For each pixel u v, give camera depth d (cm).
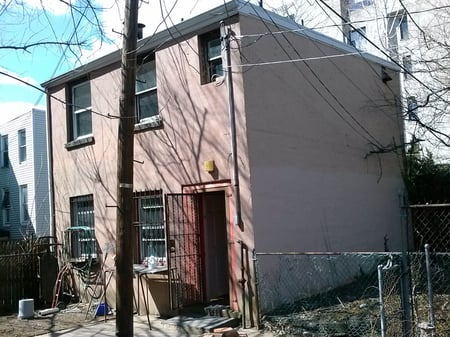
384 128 1343
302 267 961
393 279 705
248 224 873
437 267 1000
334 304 884
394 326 660
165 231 959
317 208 1039
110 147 1163
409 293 690
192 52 984
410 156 1451
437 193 1399
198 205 1001
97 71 1207
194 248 985
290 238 946
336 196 1108
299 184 996
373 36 2114
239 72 898
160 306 990
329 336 728
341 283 1047
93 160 1209
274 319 823
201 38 982
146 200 1070
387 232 1288
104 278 1147
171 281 941
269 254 778
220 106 929
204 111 955
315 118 1077
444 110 1546
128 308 672
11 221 2325
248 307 852
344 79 1200
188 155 980
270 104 949
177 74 1011
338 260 1052
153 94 1088
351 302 879
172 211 963
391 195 1338
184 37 999
